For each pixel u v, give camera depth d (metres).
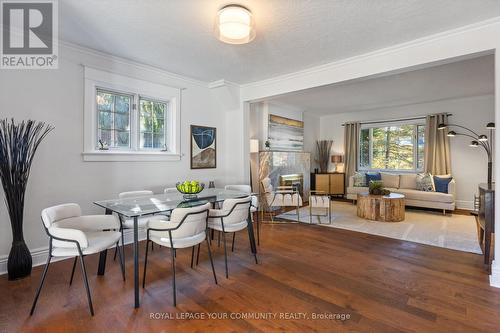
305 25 2.51
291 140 6.77
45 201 2.80
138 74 3.56
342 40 2.83
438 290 2.23
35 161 2.73
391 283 2.36
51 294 2.16
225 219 2.66
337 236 3.77
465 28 2.52
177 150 4.02
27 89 2.67
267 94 4.26
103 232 2.43
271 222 4.58
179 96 4.05
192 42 2.90
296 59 3.39
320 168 7.71
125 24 2.51
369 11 2.27
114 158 3.34
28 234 2.70
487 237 2.69
